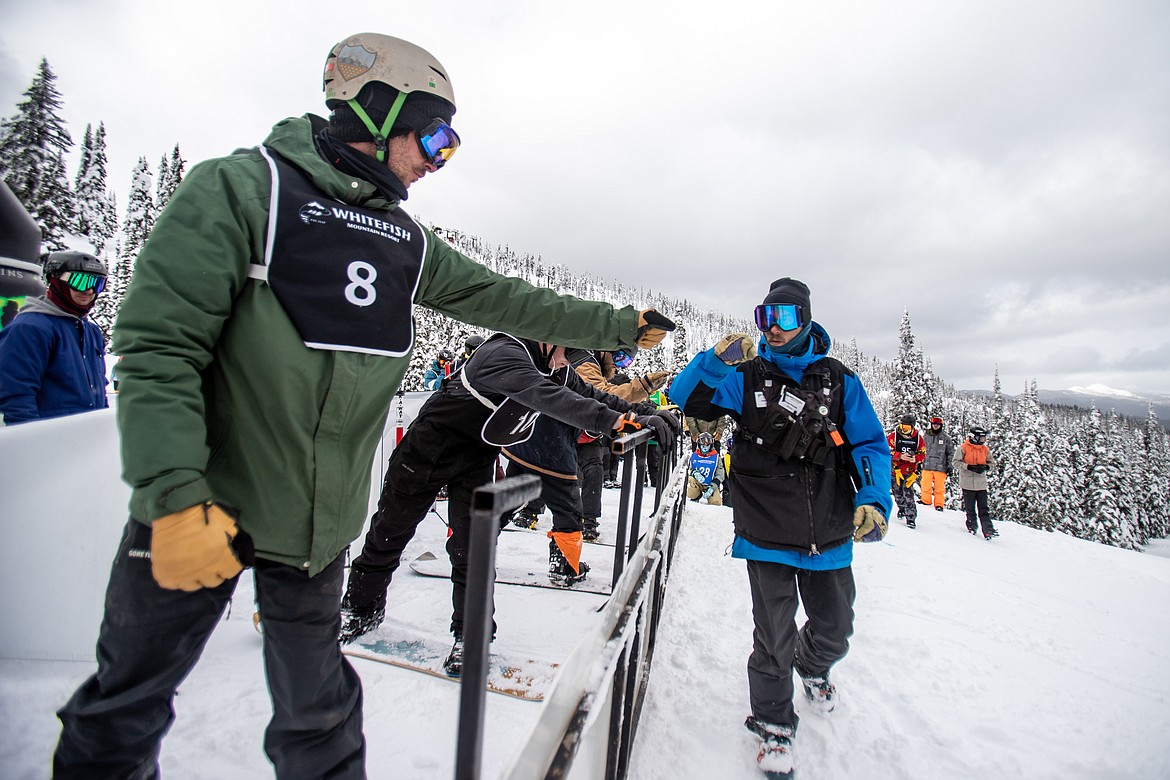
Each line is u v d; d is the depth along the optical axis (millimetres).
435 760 2006
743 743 2420
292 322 1162
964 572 5727
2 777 1629
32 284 3703
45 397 3021
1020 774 2338
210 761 1862
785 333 2506
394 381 1378
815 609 2514
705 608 4023
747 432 2535
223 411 1160
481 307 1787
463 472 2867
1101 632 4211
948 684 3084
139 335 977
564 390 2574
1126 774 2350
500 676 2611
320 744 1304
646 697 2688
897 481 9484
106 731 1114
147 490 925
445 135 1393
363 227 1285
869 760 2387
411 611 3303
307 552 1231
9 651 2041
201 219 1065
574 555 3977
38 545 2080
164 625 1110
